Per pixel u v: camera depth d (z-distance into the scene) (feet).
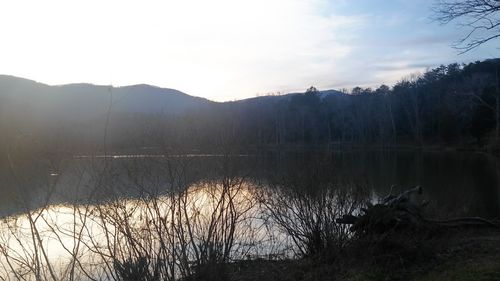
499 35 28.35
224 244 23.52
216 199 22.65
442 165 118.11
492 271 20.31
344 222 26.94
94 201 20.52
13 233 21.08
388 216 25.81
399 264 23.17
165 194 21.02
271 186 27.27
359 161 113.50
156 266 20.25
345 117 299.79
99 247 22.21
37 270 18.52
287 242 28.96
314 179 27.40
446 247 25.26
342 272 23.85
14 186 18.16
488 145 183.32
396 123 297.33
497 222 31.73
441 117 241.35
